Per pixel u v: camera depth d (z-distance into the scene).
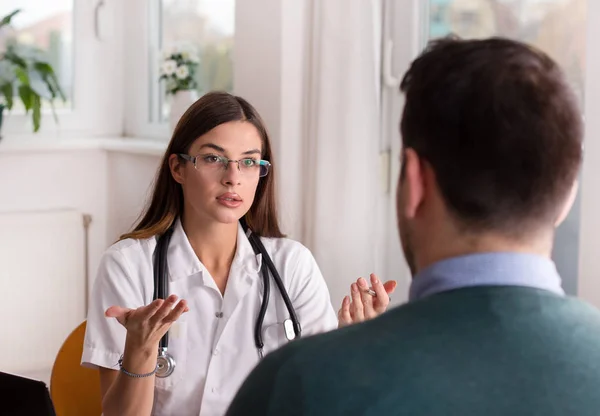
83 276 3.42
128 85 3.63
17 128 3.42
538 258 0.68
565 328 0.65
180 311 1.46
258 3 2.79
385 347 0.65
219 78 3.32
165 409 1.73
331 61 2.56
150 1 3.55
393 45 2.75
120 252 1.78
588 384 0.62
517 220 0.67
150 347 1.51
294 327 1.76
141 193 3.35
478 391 0.62
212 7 3.32
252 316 1.77
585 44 2.18
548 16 2.28
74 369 1.86
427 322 0.65
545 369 0.62
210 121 1.74
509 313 0.65
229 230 1.80
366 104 2.54
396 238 2.80
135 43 3.58
